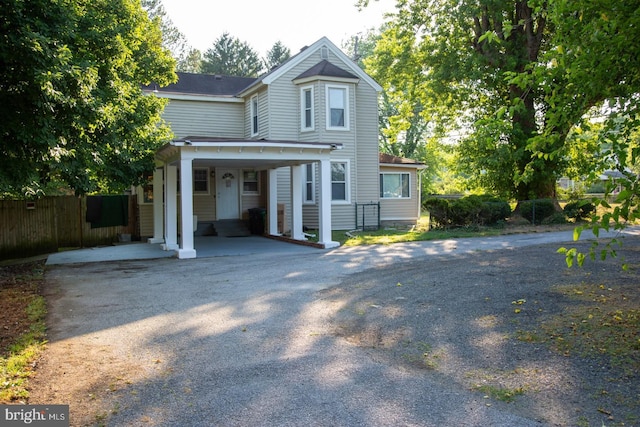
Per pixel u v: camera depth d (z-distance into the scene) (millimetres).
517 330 5230
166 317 6324
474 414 3449
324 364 4520
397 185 22922
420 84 22344
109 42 12219
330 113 18609
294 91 18938
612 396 3629
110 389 4004
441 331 5398
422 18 20656
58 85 7836
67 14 8977
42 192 11117
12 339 5371
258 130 19438
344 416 3457
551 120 4312
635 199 3500
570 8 3939
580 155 17859
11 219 13641
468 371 4266
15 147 8172
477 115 21797
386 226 20312
